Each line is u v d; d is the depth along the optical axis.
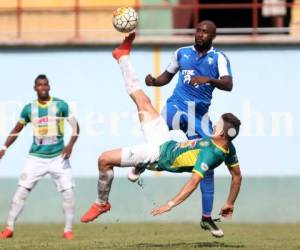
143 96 34.22
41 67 60.88
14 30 65.75
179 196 32.19
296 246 37.72
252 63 60.69
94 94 60.50
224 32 65.50
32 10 66.44
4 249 36.09
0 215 59.91
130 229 51.88
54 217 60.16
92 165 59.81
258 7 66.81
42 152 44.59
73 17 66.62
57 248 36.28
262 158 59.97
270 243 39.56
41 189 60.16
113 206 59.84
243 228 53.00
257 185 59.91
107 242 40.22
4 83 60.81
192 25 70.50
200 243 39.12
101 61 60.69
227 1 74.50
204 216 37.22
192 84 35.69
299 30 63.78
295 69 60.62
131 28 34.78
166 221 59.66
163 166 33.25
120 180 59.97
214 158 32.59
